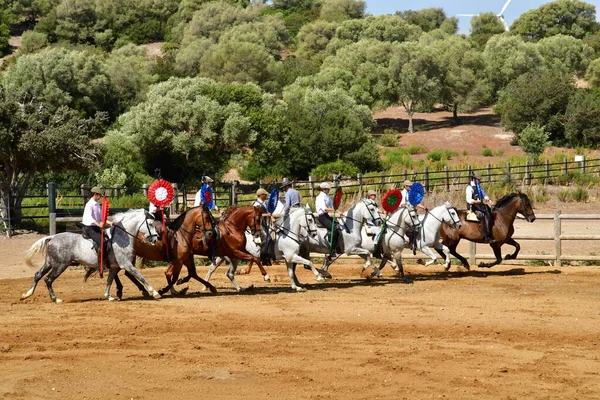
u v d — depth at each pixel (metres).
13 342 12.40
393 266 20.09
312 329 13.23
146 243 16.61
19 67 82.00
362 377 10.28
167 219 17.22
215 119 57.06
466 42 97.62
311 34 128.62
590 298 16.58
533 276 20.36
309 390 9.76
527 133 58.53
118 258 16.39
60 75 82.19
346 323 13.68
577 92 71.19
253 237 18.45
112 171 44.78
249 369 10.71
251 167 58.47
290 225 17.95
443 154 66.44
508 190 40.16
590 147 67.31
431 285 18.84
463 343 12.13
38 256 25.55
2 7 145.00
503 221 21.02
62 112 33.62
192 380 10.24
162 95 61.28
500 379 10.15
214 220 17.38
